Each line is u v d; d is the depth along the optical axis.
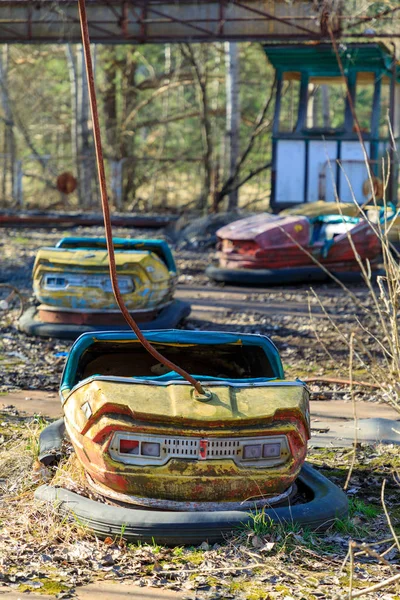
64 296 9.55
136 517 4.25
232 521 4.25
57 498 4.57
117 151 31.45
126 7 19.08
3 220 22.25
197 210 26.92
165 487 4.32
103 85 34.78
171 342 5.26
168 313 9.99
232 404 4.41
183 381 4.57
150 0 18.88
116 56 32.50
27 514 4.54
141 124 32.62
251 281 13.70
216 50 31.78
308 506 4.51
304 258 13.91
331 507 4.56
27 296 12.45
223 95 36.47
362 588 3.82
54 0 19.28
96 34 19.75
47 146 41.25
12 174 29.00
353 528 4.52
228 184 24.77
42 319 9.78
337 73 20.61
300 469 4.73
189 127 38.03
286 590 3.77
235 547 4.16
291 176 21.02
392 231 13.55
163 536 4.20
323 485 4.89
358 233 13.99
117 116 35.00
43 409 6.89
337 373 8.54
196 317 11.25
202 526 4.21
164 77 31.64
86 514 4.35
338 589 3.80
